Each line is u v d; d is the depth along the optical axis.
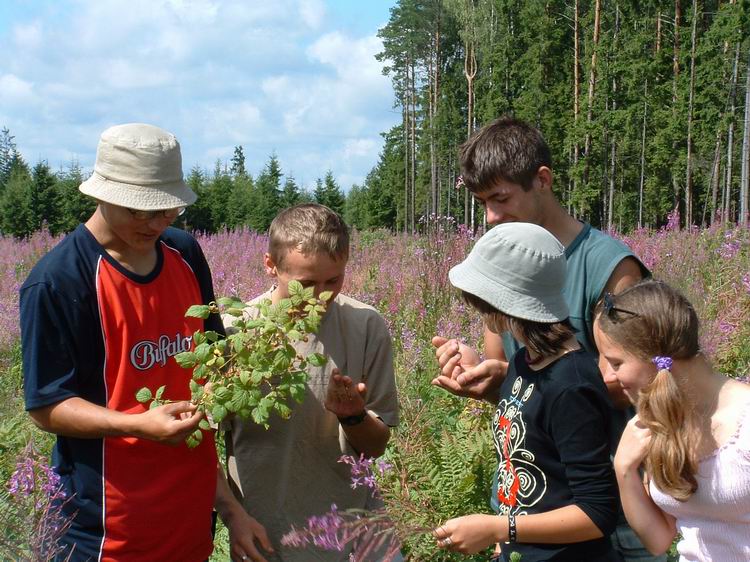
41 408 2.69
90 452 2.80
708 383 2.55
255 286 9.05
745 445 2.42
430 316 7.52
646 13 49.94
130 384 2.82
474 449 4.19
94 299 2.76
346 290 9.38
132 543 2.82
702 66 43.00
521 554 2.81
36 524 2.91
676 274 8.84
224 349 2.78
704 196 52.12
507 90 53.88
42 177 45.03
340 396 2.91
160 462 2.85
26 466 3.30
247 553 2.98
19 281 12.36
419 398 4.90
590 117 46.78
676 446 2.42
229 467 3.22
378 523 2.96
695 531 2.55
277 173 59.22
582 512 2.61
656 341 2.49
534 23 51.12
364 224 83.44
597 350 3.10
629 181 54.66
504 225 2.93
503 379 3.27
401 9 66.19
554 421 2.68
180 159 2.83
